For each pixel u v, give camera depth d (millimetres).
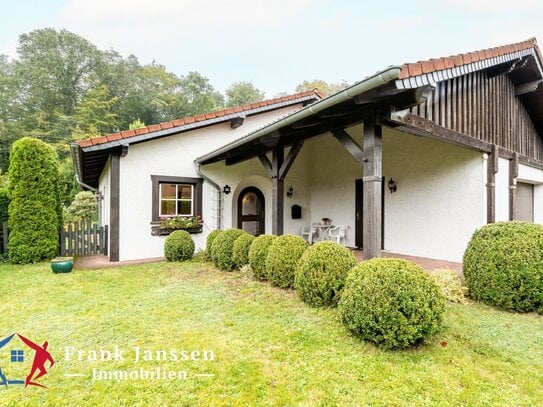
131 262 7242
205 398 2273
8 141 23906
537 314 3764
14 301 4379
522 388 2357
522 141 7684
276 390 2355
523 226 4164
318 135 5395
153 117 31172
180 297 4508
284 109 10500
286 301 4258
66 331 3375
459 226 6566
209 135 8867
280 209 6648
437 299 2957
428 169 7164
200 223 8516
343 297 3248
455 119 5410
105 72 28969
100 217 12414
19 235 7246
